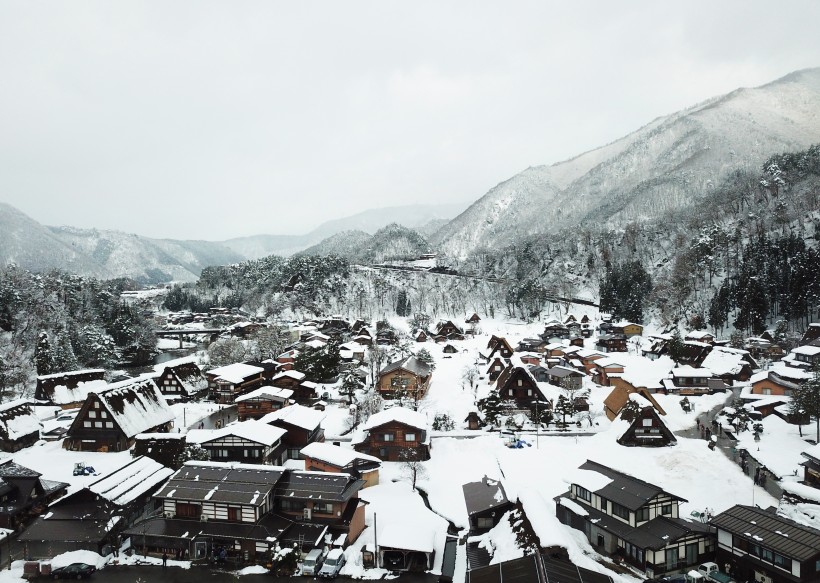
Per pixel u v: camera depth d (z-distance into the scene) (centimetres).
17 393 8450
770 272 11312
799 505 3438
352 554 3612
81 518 3766
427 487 4691
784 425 5728
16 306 11569
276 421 5466
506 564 2830
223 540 3609
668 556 3062
